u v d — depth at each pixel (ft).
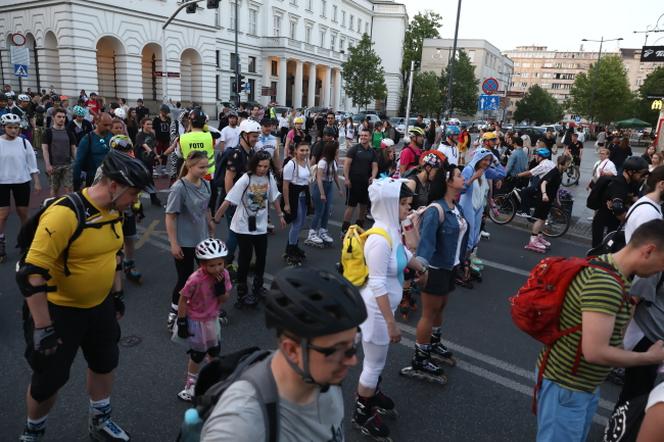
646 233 6.76
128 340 14.17
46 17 96.32
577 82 187.73
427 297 12.25
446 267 11.98
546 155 25.73
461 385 12.92
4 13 106.01
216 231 25.62
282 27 167.02
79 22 93.15
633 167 17.79
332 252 23.85
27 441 8.81
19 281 7.47
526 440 10.80
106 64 109.60
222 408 4.13
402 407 11.79
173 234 13.96
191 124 22.21
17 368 12.46
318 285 4.10
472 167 19.42
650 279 9.45
